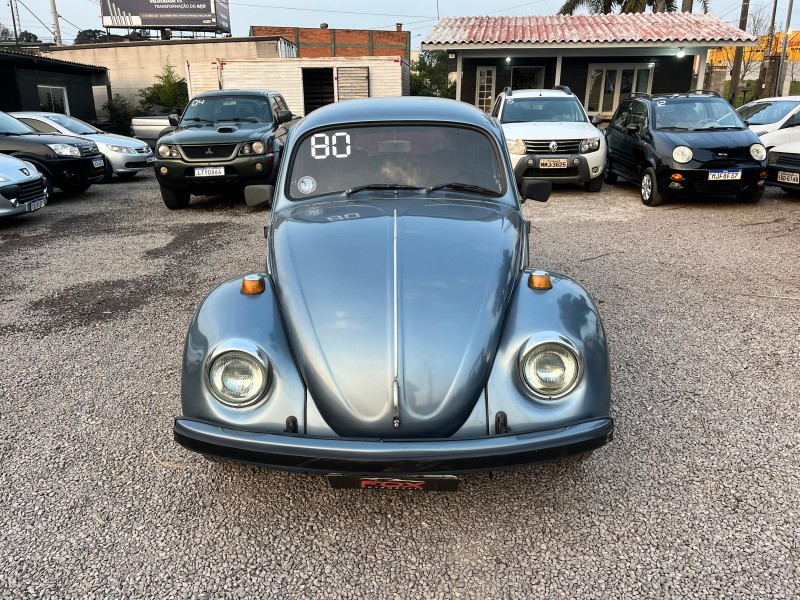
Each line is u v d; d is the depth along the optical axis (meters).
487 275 2.68
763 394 3.62
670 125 9.90
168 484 2.88
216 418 2.40
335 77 21.36
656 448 3.09
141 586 2.29
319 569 2.37
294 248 2.90
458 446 2.20
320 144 3.59
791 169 9.30
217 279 6.04
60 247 7.49
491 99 20.05
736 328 4.61
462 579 2.31
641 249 6.98
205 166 9.20
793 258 6.51
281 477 2.93
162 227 8.59
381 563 2.39
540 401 2.38
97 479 2.92
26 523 2.62
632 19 20.03
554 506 2.69
